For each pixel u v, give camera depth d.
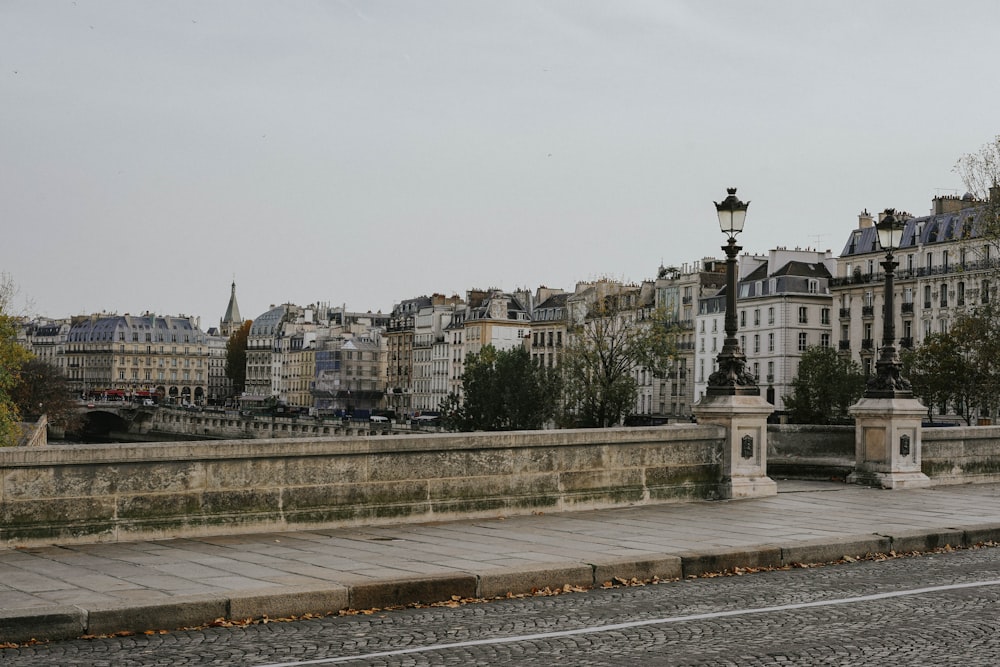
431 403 199.88
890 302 25.44
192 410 180.00
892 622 11.32
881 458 24.73
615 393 104.75
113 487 15.13
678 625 11.12
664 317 108.44
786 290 128.00
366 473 17.30
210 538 15.70
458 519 18.17
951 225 109.44
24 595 11.34
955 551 17.23
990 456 27.11
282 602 11.50
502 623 11.22
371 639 10.41
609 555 14.51
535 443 19.12
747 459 22.03
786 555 15.50
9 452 14.38
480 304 186.75
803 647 10.15
